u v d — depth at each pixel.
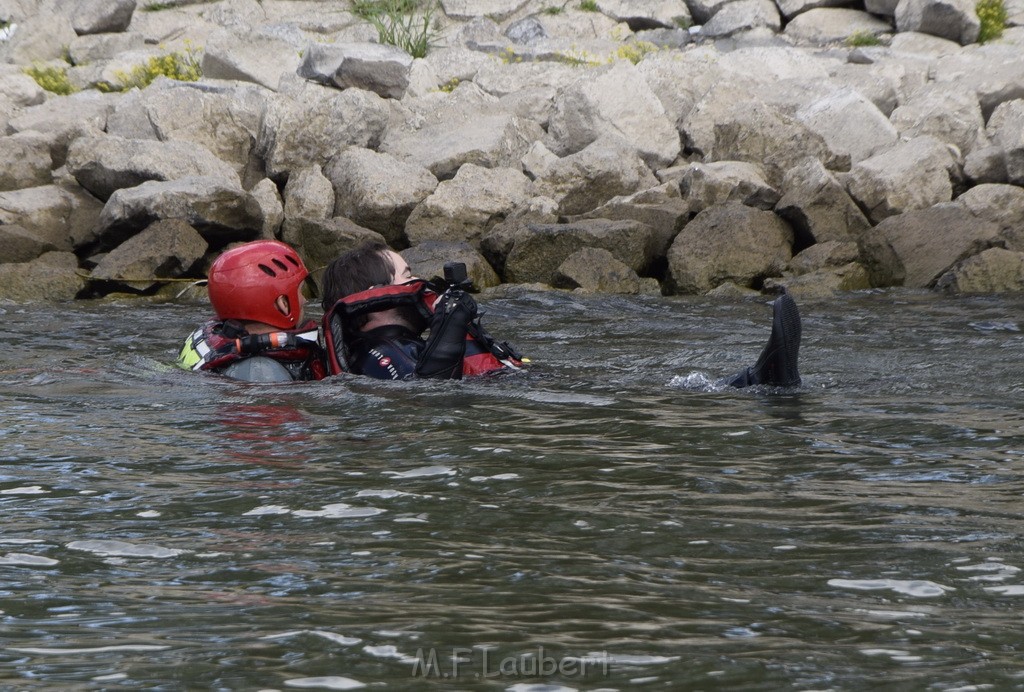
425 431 15.87
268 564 10.23
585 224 42.50
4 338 28.41
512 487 12.88
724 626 8.57
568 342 27.22
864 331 28.55
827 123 52.50
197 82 57.22
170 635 8.50
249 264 20.20
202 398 18.25
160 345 27.20
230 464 14.05
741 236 41.47
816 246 41.72
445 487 12.87
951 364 22.44
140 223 43.66
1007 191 45.12
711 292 39.97
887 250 40.84
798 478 13.27
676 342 27.23
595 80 53.78
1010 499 12.22
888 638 8.30
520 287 39.78
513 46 65.94
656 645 8.18
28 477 13.48
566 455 14.44
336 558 10.39
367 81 55.62
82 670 7.89
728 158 50.22
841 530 11.12
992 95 56.69
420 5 73.81
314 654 8.09
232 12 73.81
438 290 19.94
